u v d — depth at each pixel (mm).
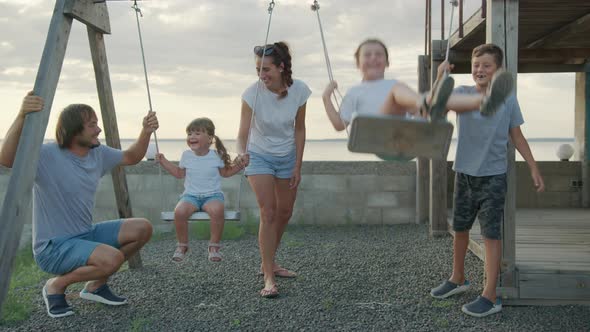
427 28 8219
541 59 8492
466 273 5773
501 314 4504
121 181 5770
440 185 7941
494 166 4422
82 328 4285
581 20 6145
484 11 5613
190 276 5777
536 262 4973
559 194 9648
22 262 6957
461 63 8766
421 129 3209
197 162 5117
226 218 4918
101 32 5391
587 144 9523
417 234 8180
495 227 4445
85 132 4262
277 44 4750
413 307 4691
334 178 9133
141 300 4965
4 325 4352
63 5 4355
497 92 3158
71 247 4238
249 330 4195
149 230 4672
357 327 4230
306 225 9141
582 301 4680
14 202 3898
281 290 5219
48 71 4148
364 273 5840
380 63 3725
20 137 4008
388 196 9133
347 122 3762
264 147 4926
